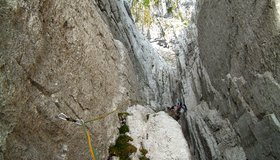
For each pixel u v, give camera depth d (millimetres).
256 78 7004
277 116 6273
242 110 8000
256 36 6848
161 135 7762
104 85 7172
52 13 4590
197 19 12969
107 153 6738
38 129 4266
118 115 7914
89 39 6301
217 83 10008
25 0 3783
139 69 15875
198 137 11430
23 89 3850
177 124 8273
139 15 46469
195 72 13359
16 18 3611
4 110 3455
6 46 3455
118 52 9508
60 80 4863
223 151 9242
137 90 11211
